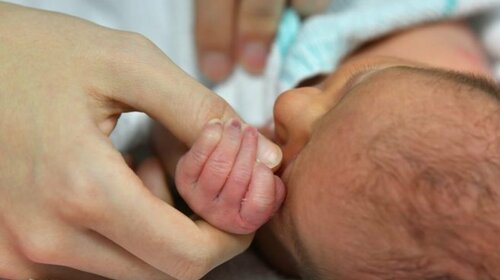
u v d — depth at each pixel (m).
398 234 0.30
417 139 0.30
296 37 0.46
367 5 0.46
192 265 0.32
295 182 0.32
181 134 0.33
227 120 0.33
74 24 0.34
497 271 0.29
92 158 0.32
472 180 0.29
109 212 0.31
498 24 0.47
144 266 0.33
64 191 0.31
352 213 0.30
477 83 0.31
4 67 0.33
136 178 0.32
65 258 0.33
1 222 0.33
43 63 0.33
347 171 0.30
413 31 0.46
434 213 0.29
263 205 0.31
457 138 0.30
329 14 0.46
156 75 0.33
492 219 0.29
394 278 0.30
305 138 0.33
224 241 0.33
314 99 0.34
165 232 0.32
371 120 0.31
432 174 0.29
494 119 0.30
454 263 0.29
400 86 0.31
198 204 0.32
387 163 0.30
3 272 0.34
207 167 0.31
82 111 0.32
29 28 0.34
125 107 0.34
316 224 0.31
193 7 0.46
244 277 0.36
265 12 0.45
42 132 0.32
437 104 0.30
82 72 0.33
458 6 0.45
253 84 0.46
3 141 0.32
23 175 0.32
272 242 0.36
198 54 0.46
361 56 0.43
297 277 0.37
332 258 0.31
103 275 0.33
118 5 0.46
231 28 0.45
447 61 0.44
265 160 0.32
